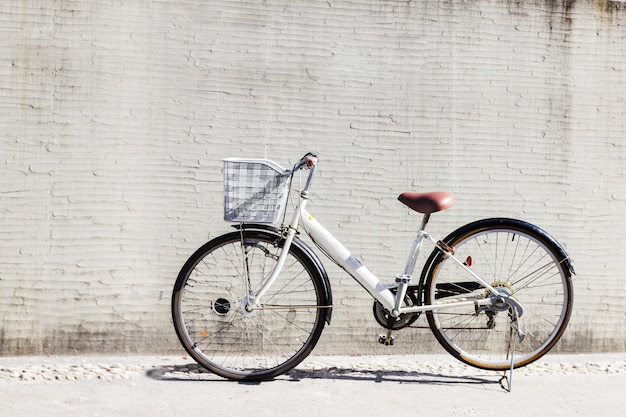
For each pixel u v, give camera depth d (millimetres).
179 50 4246
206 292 4336
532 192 4500
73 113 4184
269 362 4324
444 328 4344
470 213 4465
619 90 4547
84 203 4207
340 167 4367
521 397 3766
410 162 4414
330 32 4340
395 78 4391
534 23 4473
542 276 4516
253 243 3980
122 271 4246
